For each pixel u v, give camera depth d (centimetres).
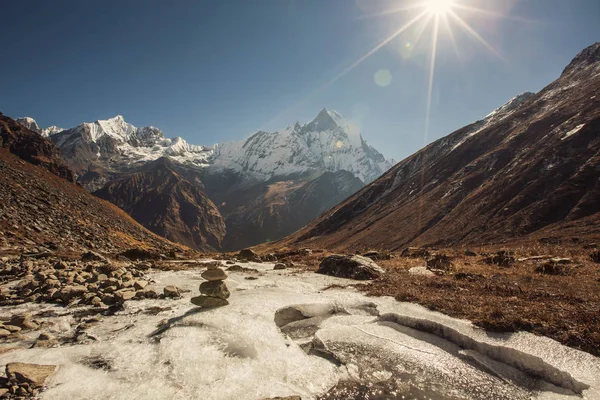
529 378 767
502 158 11769
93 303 1237
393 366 840
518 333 902
